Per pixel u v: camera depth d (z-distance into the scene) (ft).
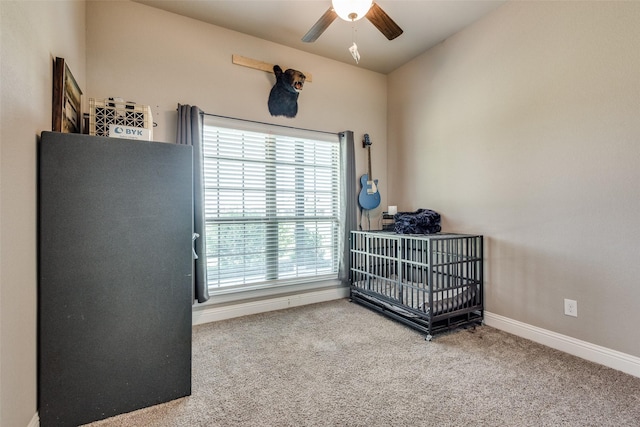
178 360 5.41
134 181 5.13
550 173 7.35
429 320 7.82
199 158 8.54
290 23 9.26
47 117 4.90
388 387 5.65
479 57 9.03
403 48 10.67
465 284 8.78
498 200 8.54
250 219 9.93
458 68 9.69
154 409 5.11
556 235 7.24
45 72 4.77
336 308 10.41
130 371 5.07
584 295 6.74
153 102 8.48
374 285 10.18
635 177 5.98
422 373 6.14
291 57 10.64
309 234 11.07
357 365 6.48
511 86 8.20
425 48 10.69
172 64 8.75
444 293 8.86
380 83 12.64
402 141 12.01
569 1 6.96
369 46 10.53
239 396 5.43
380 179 12.58
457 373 6.13
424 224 9.68
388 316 9.48
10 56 3.58
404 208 11.92
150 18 8.48
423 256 8.59
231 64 9.60
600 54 6.45
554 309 7.28
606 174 6.39
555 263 7.27
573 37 6.89
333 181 11.65
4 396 3.45
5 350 3.48
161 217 5.32
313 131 11.06
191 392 5.53
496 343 7.55
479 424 4.65
